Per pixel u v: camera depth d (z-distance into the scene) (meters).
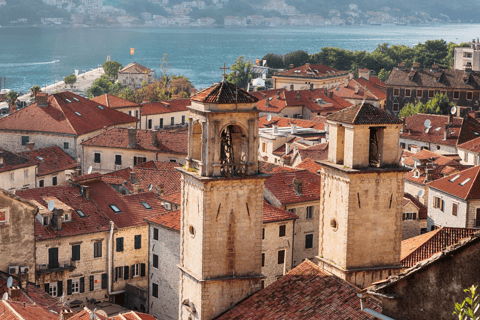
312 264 58.44
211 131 56.62
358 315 51.59
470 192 109.56
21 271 71.81
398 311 33.91
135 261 100.06
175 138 153.25
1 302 60.75
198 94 58.06
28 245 74.19
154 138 151.50
